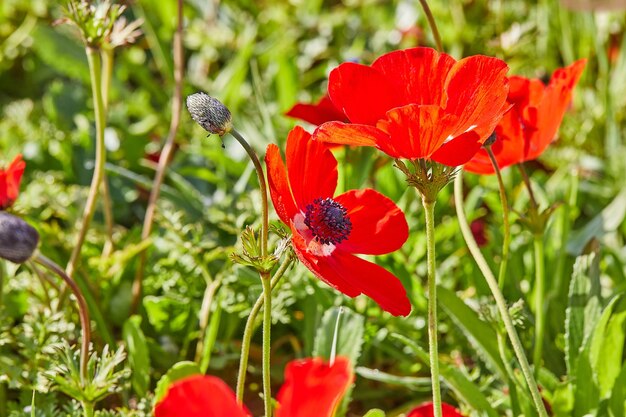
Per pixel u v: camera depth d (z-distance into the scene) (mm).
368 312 876
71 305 845
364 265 713
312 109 832
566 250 911
